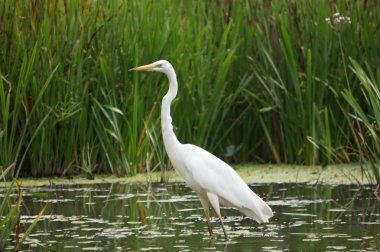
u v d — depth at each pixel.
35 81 15.16
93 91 16.00
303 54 16.95
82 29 15.58
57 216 12.46
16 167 15.93
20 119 15.52
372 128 13.88
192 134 16.86
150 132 15.65
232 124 17.23
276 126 17.38
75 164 16.11
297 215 12.33
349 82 16.50
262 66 17.05
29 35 15.40
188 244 10.58
